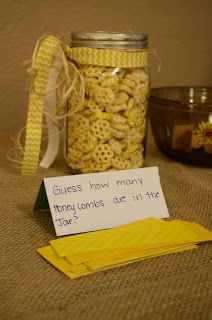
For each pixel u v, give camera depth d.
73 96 0.49
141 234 0.39
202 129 0.54
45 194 0.41
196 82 0.79
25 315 0.29
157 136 0.59
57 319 0.29
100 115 0.48
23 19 0.65
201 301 0.32
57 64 0.50
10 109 0.69
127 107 0.48
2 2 0.63
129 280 0.34
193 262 0.36
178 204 0.47
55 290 0.32
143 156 0.54
